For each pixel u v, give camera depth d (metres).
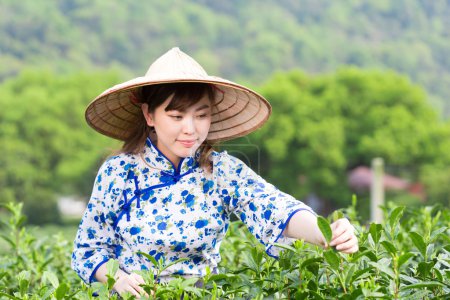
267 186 2.94
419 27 70.88
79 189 37.53
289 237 2.77
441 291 2.55
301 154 36.84
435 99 64.62
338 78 38.72
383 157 36.94
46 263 3.60
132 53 65.12
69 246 4.35
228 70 65.00
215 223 2.96
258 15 69.19
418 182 29.41
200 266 2.99
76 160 37.56
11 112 37.53
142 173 2.98
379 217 12.60
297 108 36.94
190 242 2.92
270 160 37.19
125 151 3.05
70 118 38.44
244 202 2.93
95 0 66.31
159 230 2.91
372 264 2.33
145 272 2.50
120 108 3.07
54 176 37.56
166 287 2.43
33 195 36.94
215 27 67.75
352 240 2.42
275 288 2.56
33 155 37.50
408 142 37.03
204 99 2.86
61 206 37.59
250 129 3.11
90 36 64.44
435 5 71.88
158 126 2.87
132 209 2.96
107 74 40.47
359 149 37.25
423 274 2.51
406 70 67.00
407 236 3.65
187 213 2.94
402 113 37.47
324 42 68.31
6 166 36.94
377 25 70.94
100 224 3.00
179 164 2.98
